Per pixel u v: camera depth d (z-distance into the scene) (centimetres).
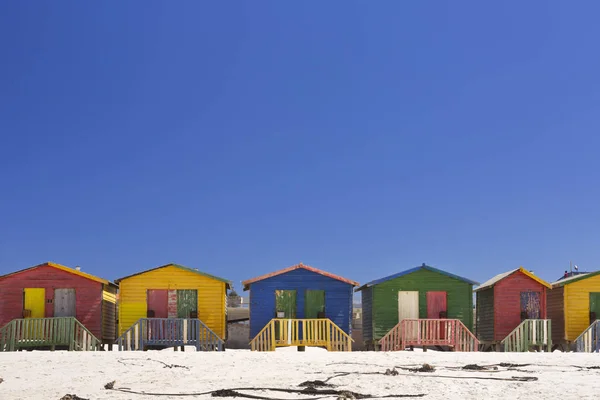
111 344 3284
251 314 3002
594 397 1241
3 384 1617
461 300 3058
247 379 1616
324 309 3009
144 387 1505
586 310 3172
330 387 1448
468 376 1611
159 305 3033
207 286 3045
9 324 2862
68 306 3020
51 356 2339
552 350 3312
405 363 2005
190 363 2050
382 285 3070
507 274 3138
